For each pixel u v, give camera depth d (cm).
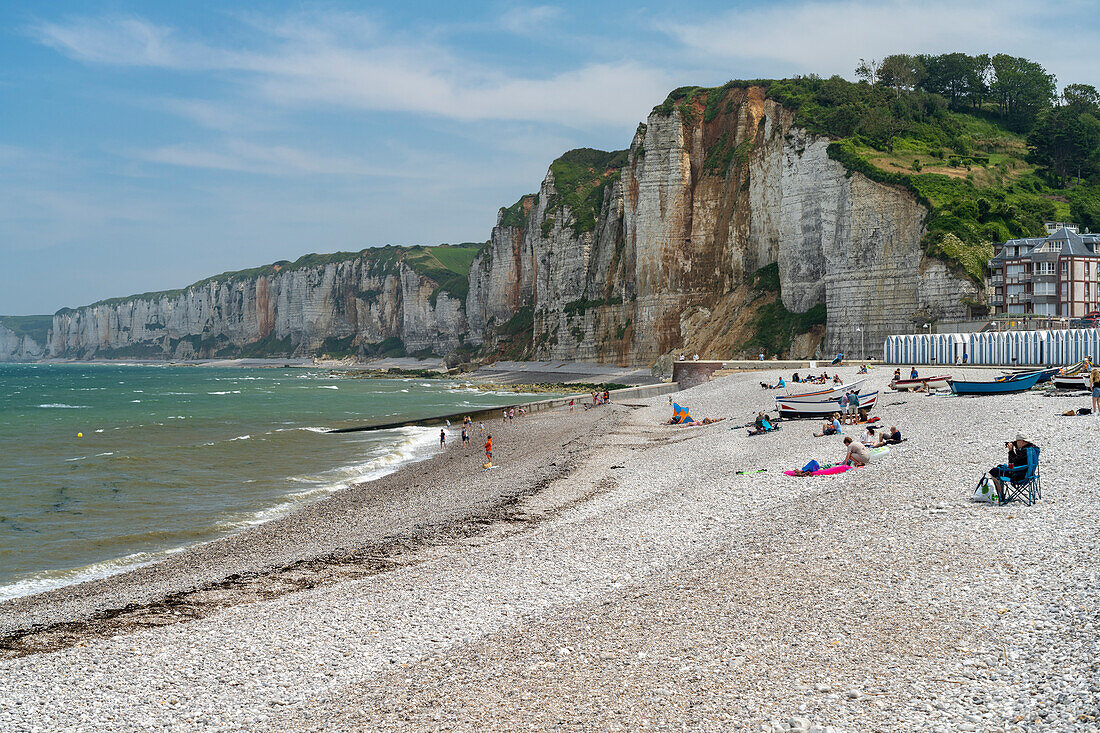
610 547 2075
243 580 2170
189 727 1200
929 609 1348
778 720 1033
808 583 1553
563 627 1478
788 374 7538
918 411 4034
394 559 2302
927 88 14912
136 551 2630
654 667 1245
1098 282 8188
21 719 1251
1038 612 1271
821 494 2373
